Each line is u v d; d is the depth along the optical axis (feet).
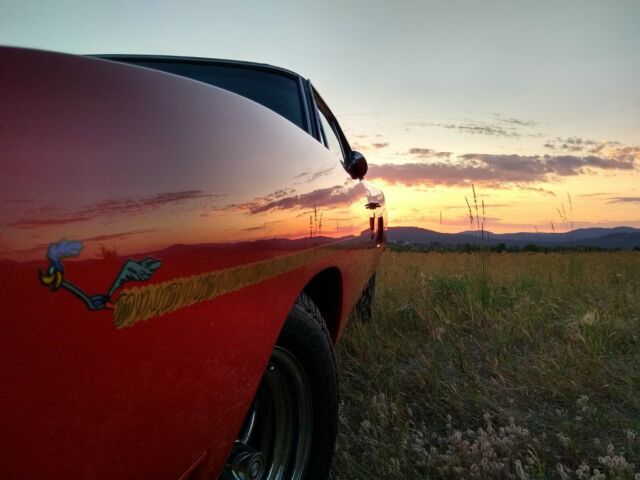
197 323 3.40
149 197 3.05
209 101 4.06
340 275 7.25
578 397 9.91
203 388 3.54
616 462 7.07
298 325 5.35
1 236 2.41
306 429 5.75
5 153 2.53
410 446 7.93
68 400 2.66
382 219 13.66
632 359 12.16
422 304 15.71
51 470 2.67
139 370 2.97
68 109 2.83
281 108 8.27
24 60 2.78
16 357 2.46
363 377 10.98
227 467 5.24
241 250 3.88
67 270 2.58
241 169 4.08
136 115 3.21
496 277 20.42
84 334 2.66
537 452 7.83
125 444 2.99
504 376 10.90
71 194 2.67
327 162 6.81
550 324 14.21
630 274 23.02
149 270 2.97
